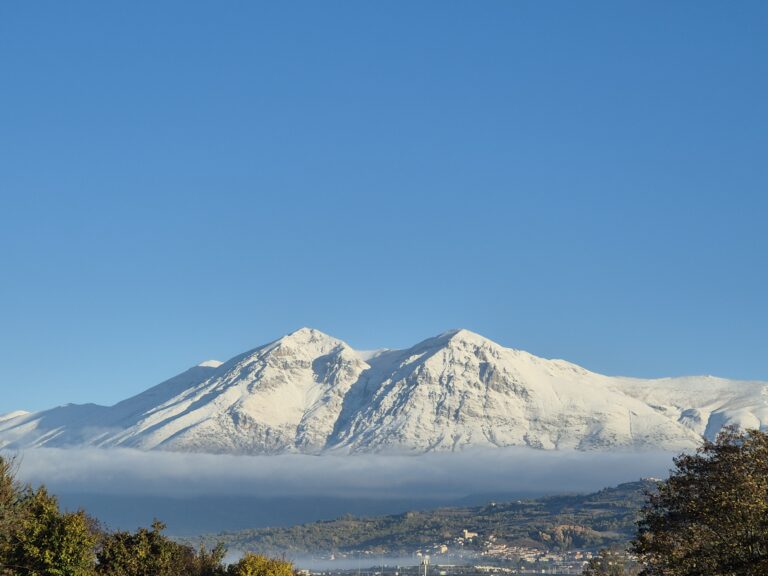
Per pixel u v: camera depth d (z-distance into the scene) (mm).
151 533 103062
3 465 83875
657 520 71875
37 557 80625
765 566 61750
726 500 64125
